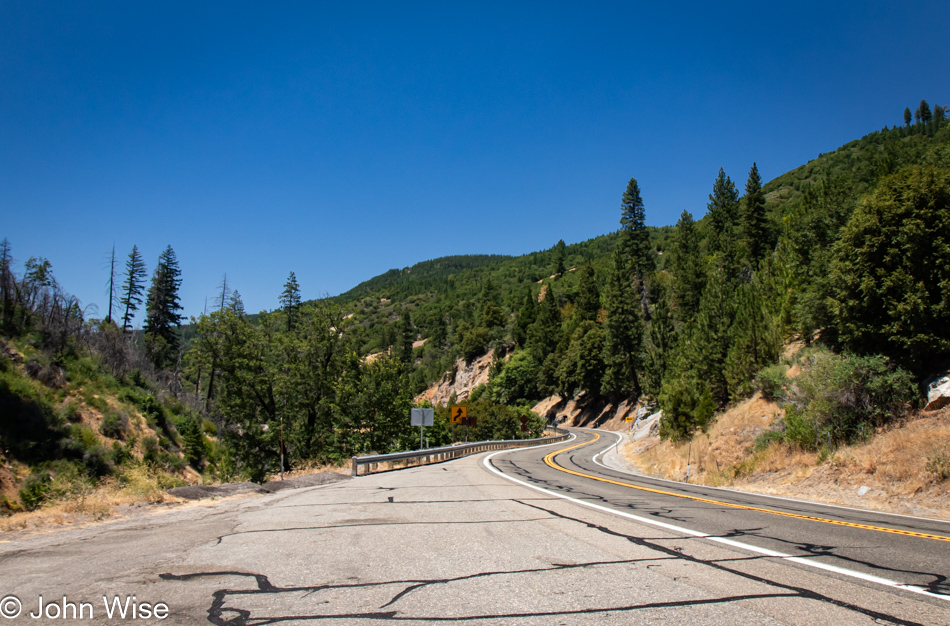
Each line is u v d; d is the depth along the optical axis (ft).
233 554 19.56
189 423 118.11
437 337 554.46
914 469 39.17
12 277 97.50
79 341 113.60
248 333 113.50
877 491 40.06
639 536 23.24
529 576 16.62
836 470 46.11
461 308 616.39
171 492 36.52
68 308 109.91
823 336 71.87
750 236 236.63
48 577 16.47
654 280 296.71
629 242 331.57
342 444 122.42
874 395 50.67
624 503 35.27
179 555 19.38
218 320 111.55
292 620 12.67
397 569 17.46
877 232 53.42
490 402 311.68
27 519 26.40
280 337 116.37
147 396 111.96
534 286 617.21
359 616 12.96
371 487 45.01
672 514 30.19
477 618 12.85
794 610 13.51
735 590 15.17
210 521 27.27
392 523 26.58
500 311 465.47
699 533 24.02
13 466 70.49
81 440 82.94
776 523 27.35
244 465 110.22
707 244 307.99
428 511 30.76
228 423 120.67
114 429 93.61
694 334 119.03
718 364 104.83
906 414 47.91
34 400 81.92
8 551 20.18
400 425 139.74
